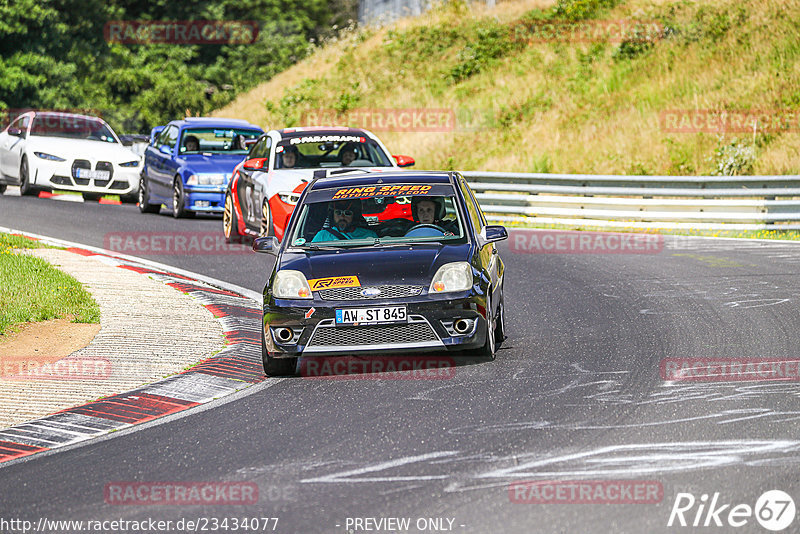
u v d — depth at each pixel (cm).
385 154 5709
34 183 8088
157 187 7600
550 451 2295
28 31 16062
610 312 4069
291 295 3177
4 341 3638
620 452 2269
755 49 10862
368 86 13488
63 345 3597
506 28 13650
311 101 13638
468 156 10712
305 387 3055
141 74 18412
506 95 11800
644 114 10338
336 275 3197
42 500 2122
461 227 3447
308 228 3506
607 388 2867
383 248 3350
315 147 5719
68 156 8062
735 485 2025
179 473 2264
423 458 2284
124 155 8269
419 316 3119
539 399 2770
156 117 18075
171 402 2944
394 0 18550
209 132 7594
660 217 6969
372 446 2400
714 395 2752
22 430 2683
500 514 1908
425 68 13450
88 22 17675
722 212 6831
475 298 3177
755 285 4584
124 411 2847
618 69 11488
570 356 3309
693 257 5578
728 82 10444
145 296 4459
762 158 8825
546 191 7544
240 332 3844
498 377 3050
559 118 10856
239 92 19550
